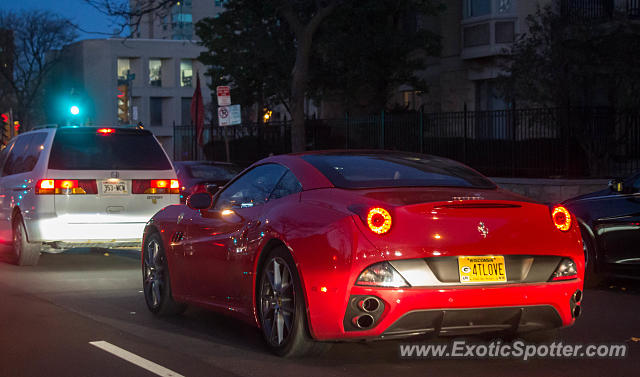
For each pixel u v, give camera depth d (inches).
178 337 271.9
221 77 1322.6
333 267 216.1
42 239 442.3
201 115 920.3
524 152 727.1
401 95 1278.3
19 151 488.4
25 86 3016.7
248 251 251.9
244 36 1169.4
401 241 213.2
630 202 363.9
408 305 211.6
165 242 307.0
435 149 802.2
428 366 230.2
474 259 217.3
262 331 248.2
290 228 232.4
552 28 778.2
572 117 702.5
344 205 224.2
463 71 1098.7
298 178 250.4
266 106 1342.3
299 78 938.1
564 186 652.1
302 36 936.9
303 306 227.5
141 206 456.1
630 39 754.2
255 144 1097.4
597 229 372.8
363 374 221.3
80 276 423.2
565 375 222.1
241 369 226.5
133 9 932.6
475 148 765.3
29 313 316.5
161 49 3265.3
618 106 724.7
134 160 459.2
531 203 229.6
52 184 441.1
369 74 1079.0
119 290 375.6
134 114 1617.9
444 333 221.8
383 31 1090.7
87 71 3189.0
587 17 796.6
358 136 886.4
